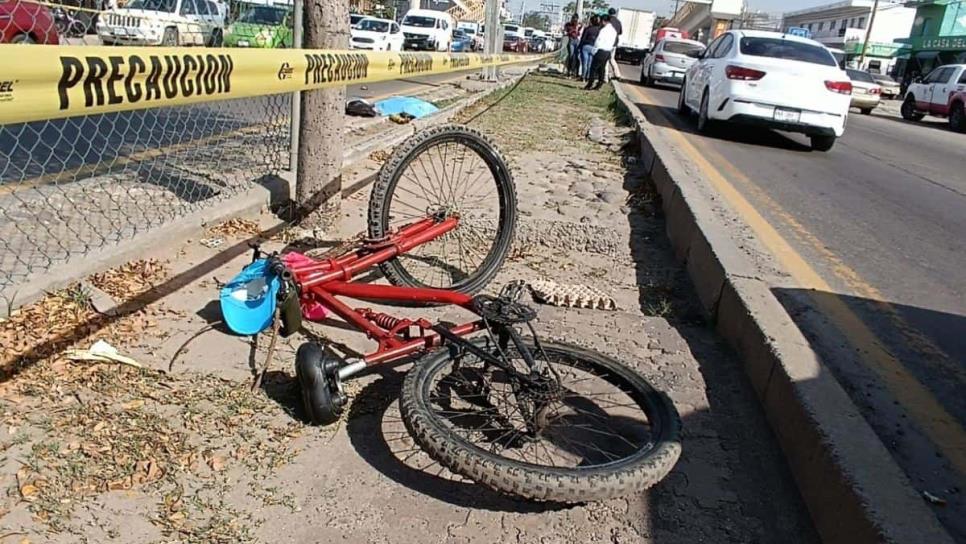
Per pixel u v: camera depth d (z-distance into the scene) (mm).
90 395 2811
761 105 11297
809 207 7336
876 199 8117
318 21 4445
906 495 2320
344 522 2352
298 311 3275
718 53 12695
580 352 3172
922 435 3082
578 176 7848
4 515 2203
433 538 2320
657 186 7246
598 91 18438
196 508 2332
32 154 5754
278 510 2373
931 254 5988
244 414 2830
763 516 2562
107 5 6137
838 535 2354
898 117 25328
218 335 3398
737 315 3779
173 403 2838
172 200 4926
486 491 2568
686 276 4934
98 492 2344
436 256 4844
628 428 3006
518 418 2898
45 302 3387
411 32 30891
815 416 2727
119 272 3809
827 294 4613
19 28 5383
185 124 7004
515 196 4430
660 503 2574
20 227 4137
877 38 67625
